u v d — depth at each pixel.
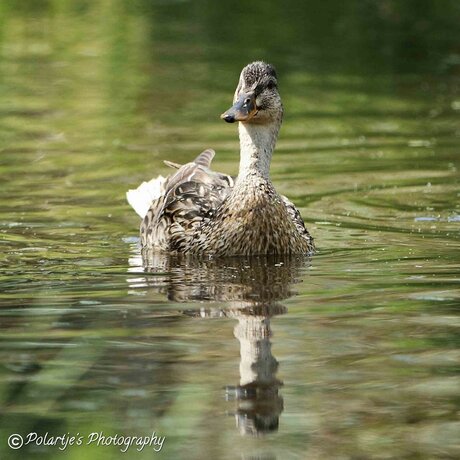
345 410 8.61
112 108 22.58
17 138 20.20
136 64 26.77
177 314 11.04
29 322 10.78
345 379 9.22
